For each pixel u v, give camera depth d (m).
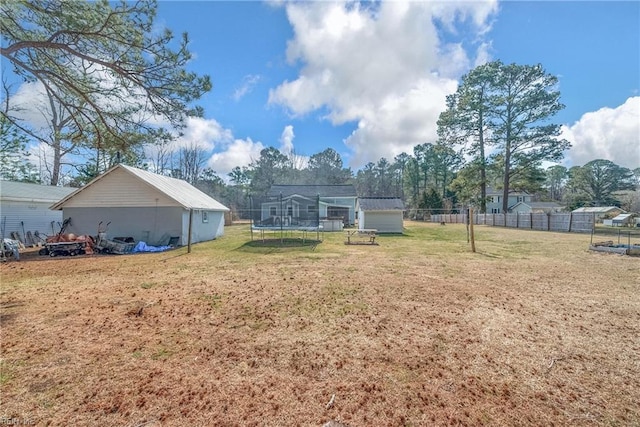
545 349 3.27
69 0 5.37
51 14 5.28
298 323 4.04
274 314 4.39
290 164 49.75
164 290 5.74
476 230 20.95
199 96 6.84
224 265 8.45
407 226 25.86
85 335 3.62
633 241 13.72
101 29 5.56
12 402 2.31
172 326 3.93
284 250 11.62
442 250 11.48
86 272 7.58
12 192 13.31
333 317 4.27
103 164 19.75
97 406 2.28
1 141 16.23
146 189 13.16
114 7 5.66
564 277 6.82
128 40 5.87
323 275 7.01
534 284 6.18
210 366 2.90
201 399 2.37
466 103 26.20
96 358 3.05
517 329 3.83
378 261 9.02
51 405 2.29
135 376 2.71
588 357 3.09
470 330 3.80
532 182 26.44
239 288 5.86
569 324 4.00
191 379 2.66
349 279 6.60
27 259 9.93
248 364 2.94
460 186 29.59
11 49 5.39
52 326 3.91
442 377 2.71
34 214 14.09
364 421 2.12
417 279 6.61
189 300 5.08
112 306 4.76
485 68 25.25
